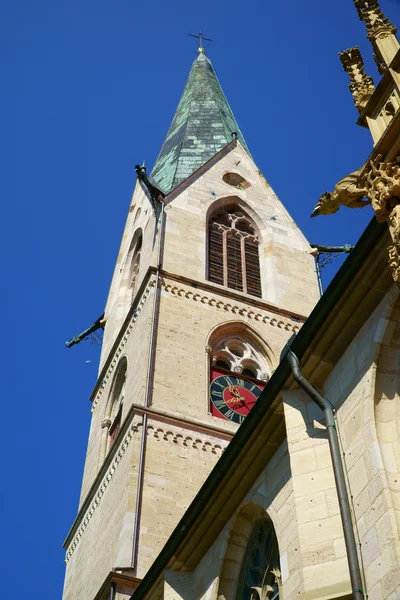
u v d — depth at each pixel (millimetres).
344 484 18797
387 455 18438
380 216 18344
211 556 24969
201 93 73812
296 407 21594
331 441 19688
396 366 19500
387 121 19828
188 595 25438
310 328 21234
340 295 20531
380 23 21328
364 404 19344
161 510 37500
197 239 53531
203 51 82375
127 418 41688
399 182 17891
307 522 19156
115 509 39031
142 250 55625
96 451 47688
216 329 47656
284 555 20859
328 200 19703
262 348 48375
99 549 39531
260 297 52719
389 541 17078
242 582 23625
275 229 57781
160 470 39031
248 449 23297
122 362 49250
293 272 54875
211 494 24312
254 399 45250
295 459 20453
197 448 40625
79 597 39812
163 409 41781
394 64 19703
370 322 20281
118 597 33812
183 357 45000
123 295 57219
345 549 18250
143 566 35188
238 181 60594
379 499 17797
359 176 19172
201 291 49500
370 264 19891
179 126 69562
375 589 16922
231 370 46344
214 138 65688
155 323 46219
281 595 21219
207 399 43438
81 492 47531
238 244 56031
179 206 55562
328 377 21344
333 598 17469
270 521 23156
